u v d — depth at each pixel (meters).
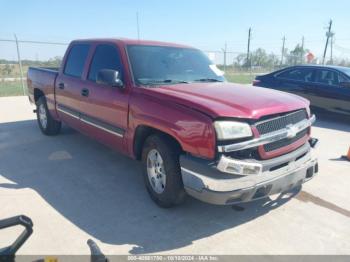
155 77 4.10
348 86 8.24
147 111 3.58
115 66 4.29
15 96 13.50
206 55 5.23
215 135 2.95
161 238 3.15
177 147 3.42
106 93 4.28
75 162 5.19
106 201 3.88
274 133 3.18
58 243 3.03
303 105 3.65
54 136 6.70
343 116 8.50
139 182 4.45
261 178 3.08
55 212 3.60
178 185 3.42
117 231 3.25
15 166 5.00
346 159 5.62
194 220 3.48
